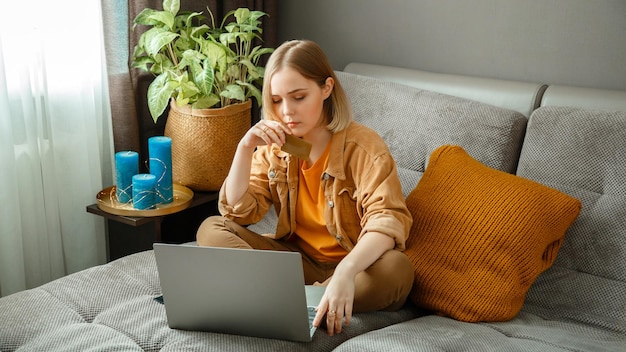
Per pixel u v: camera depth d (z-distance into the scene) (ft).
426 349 4.73
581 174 6.02
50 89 7.04
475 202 5.83
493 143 6.44
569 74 7.51
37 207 7.16
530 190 5.83
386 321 5.43
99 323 5.09
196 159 7.53
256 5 8.86
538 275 5.81
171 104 7.70
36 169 7.07
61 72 7.04
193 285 4.79
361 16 8.71
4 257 6.86
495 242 5.63
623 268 5.68
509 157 6.47
